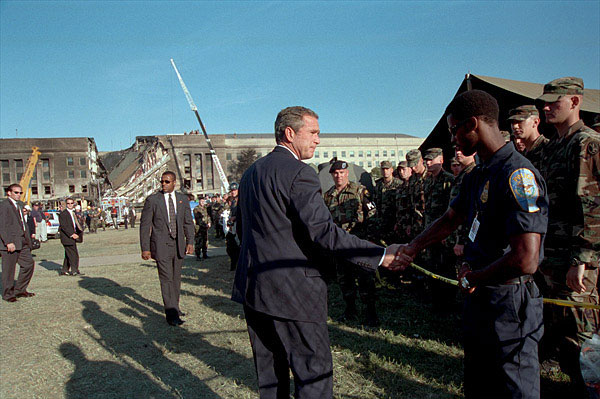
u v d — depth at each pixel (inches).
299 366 80.0
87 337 188.4
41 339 188.1
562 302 73.8
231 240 345.7
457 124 72.4
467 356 75.4
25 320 220.5
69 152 2669.8
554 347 126.6
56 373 149.3
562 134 111.8
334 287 275.4
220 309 226.5
